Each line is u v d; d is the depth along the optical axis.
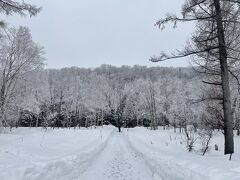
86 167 11.08
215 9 11.16
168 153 13.36
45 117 48.53
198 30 11.63
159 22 11.43
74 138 24.09
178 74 109.38
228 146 11.38
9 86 28.25
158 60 11.62
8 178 6.21
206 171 7.15
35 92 44.09
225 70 11.38
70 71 116.69
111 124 82.75
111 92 89.25
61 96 57.88
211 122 16.62
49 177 7.64
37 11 10.18
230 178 6.12
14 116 33.47
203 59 12.67
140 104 75.69
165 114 57.66
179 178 7.65
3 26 11.20
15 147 12.38
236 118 25.39
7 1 9.78
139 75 133.00
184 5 11.32
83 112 74.38
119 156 15.55
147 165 11.74
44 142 16.80
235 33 11.48
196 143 20.25
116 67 160.88
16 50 29.16
